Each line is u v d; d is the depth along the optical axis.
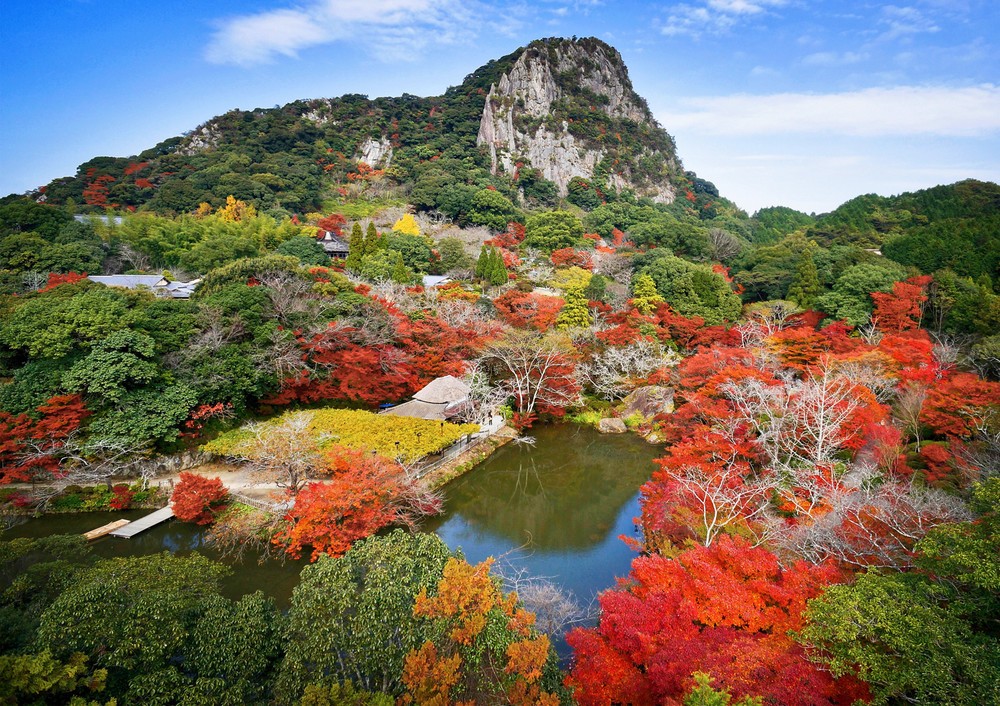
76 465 22.62
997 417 19.19
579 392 39.75
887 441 20.52
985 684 7.57
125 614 10.20
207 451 24.77
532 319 44.50
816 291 50.31
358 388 30.45
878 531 13.84
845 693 9.58
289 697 9.94
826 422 22.19
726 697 8.27
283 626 11.77
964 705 7.47
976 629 9.46
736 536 15.84
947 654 8.42
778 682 9.82
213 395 26.27
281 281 34.09
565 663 14.18
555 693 10.40
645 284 48.56
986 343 32.00
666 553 16.75
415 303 41.75
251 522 20.94
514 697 9.84
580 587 18.48
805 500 18.12
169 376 25.12
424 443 25.83
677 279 52.00
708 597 12.50
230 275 35.16
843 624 9.35
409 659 9.48
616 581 17.52
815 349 34.97
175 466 24.59
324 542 18.89
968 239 52.06
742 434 24.41
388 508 20.91
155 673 9.66
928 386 25.06
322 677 10.11
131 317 25.00
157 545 20.14
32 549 12.70
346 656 10.71
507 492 27.20
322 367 31.22
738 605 12.05
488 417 33.78
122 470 23.38
